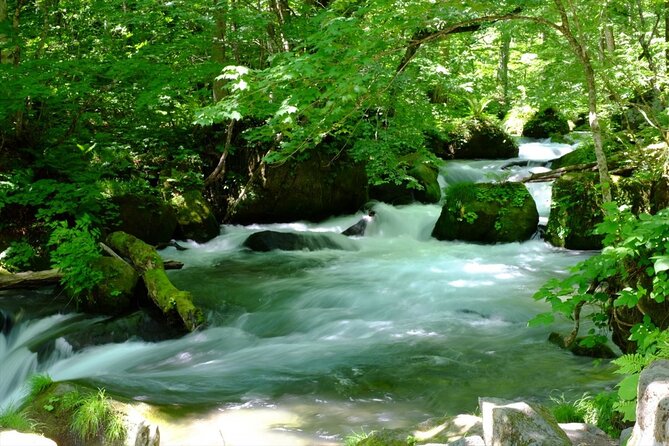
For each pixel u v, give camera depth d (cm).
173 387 623
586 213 1153
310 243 1263
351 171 1462
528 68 1969
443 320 821
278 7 1308
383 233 1396
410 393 595
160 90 1106
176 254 1201
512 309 836
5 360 769
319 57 544
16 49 1095
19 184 1041
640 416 240
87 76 1055
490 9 666
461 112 2123
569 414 455
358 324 817
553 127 2255
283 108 572
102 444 466
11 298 909
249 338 799
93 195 1040
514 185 1284
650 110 823
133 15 1162
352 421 534
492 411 300
